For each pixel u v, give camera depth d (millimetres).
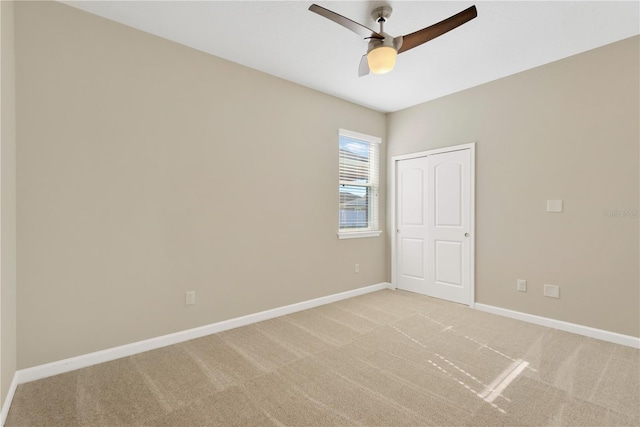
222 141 2988
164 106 2648
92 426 1667
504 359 2406
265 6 2244
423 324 3160
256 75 3230
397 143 4543
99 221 2354
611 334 2729
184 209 2760
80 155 2273
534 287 3219
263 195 3293
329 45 2773
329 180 3918
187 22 2436
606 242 2779
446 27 2055
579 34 2586
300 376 2164
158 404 1853
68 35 2227
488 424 1675
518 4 2201
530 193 3242
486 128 3580
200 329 2850
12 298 1953
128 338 2490
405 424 1680
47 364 2158
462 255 3834
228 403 1864
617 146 2719
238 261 3111
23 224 2066
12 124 1962
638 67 2609
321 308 3689
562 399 1887
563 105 3010
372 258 4496
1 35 1726
